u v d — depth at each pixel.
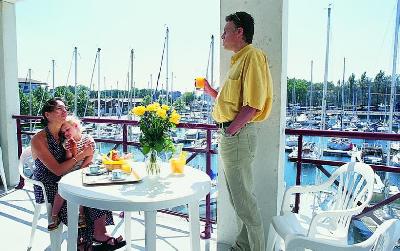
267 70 1.93
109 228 2.82
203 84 2.31
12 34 3.94
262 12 2.26
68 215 1.75
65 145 2.23
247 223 1.99
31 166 2.54
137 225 2.89
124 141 3.25
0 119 3.96
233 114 1.91
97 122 3.34
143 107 1.86
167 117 1.87
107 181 1.75
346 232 1.88
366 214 2.35
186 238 2.65
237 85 1.87
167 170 2.03
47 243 2.51
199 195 1.63
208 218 2.64
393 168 2.16
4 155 3.98
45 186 2.22
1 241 2.54
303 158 2.48
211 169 2.75
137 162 2.29
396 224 1.14
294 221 1.96
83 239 2.15
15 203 3.39
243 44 1.94
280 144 2.31
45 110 2.22
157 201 1.48
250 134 1.91
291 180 2.53
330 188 2.07
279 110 2.27
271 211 2.36
